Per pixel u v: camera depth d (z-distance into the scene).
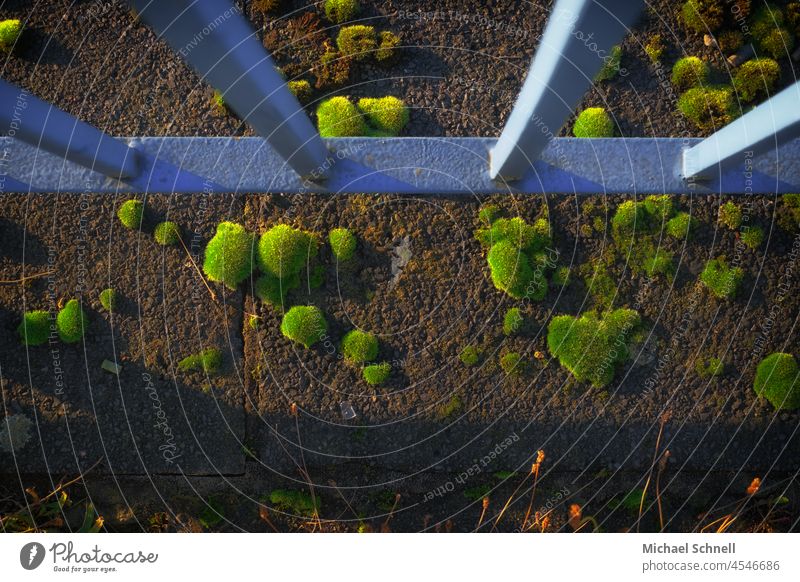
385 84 2.56
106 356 2.46
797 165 2.17
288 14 2.57
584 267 2.48
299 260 2.46
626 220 2.48
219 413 2.45
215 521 2.43
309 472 2.44
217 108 2.55
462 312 2.48
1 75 2.56
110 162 2.01
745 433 2.46
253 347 2.47
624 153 2.21
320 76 2.54
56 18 2.58
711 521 2.43
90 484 2.43
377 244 2.49
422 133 2.53
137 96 2.56
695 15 2.55
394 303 2.48
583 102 2.54
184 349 2.46
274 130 1.79
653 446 2.45
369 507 2.44
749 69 2.54
